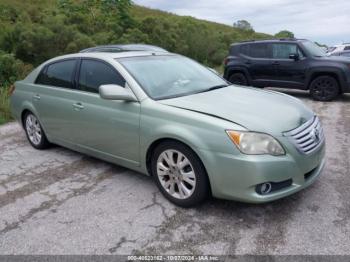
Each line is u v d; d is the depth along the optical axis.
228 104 4.01
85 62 5.00
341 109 8.96
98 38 15.46
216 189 3.65
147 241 3.42
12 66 11.17
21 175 5.09
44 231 3.66
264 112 3.84
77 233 3.59
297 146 3.60
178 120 3.83
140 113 4.16
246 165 3.42
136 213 3.91
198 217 3.77
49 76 5.58
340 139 6.27
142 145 4.18
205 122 3.64
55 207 4.13
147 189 4.46
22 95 6.06
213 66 20.73
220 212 3.85
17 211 4.08
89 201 4.23
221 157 3.53
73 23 16.91
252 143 3.45
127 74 4.44
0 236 3.61
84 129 4.92
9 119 8.40
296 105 4.29
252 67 11.52
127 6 19.23
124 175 4.91
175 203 4.02
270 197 3.50
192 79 4.84
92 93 4.79
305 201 4.00
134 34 17.42
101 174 4.99
